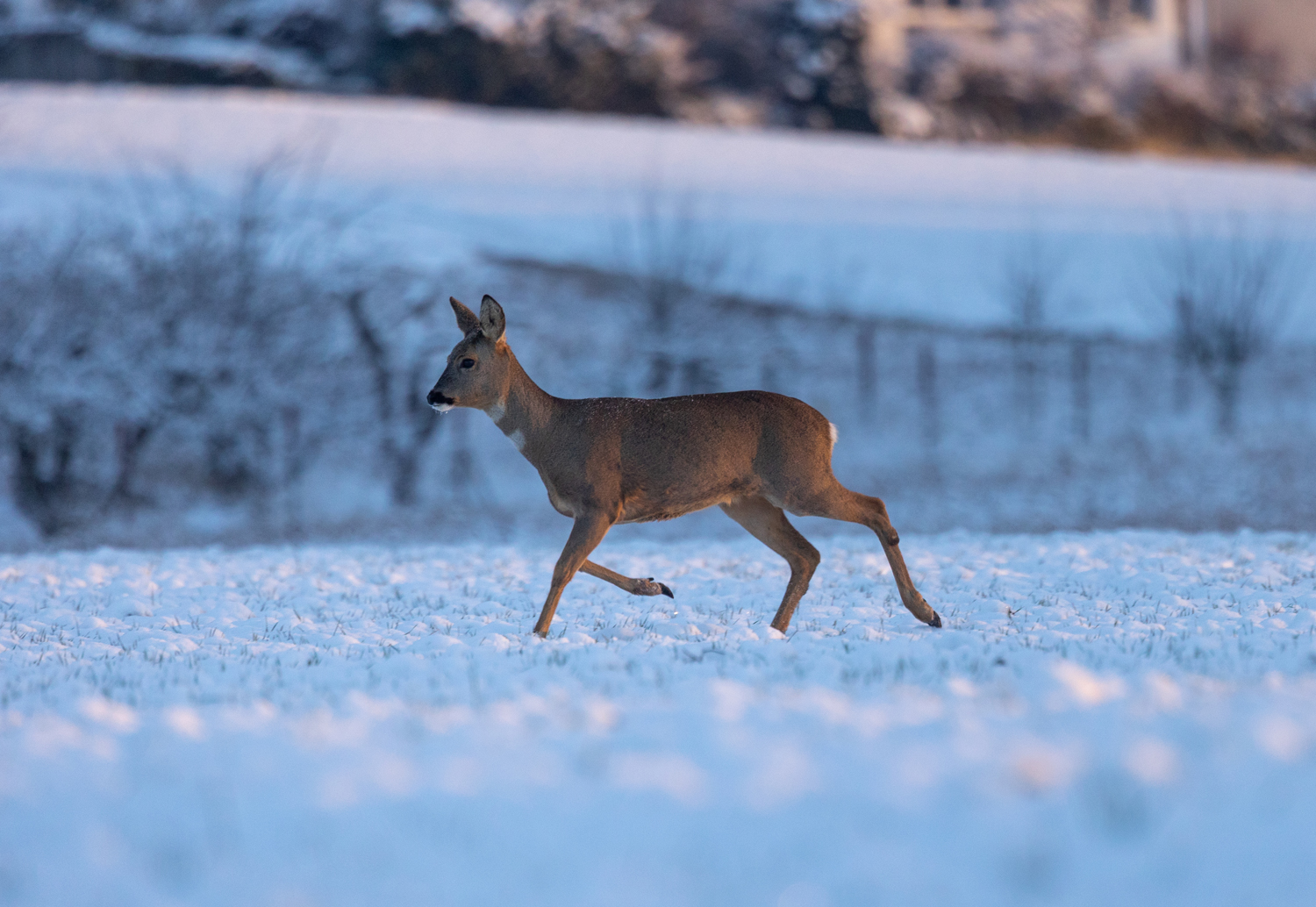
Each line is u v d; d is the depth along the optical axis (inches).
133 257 4261.8
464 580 1865.2
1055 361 5644.7
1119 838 550.6
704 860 538.6
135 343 4114.2
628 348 5305.1
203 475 4313.5
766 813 586.6
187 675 1105.4
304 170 7209.6
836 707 796.0
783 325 5812.0
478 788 638.5
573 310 5575.8
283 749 727.7
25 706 952.9
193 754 729.6
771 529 1374.3
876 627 1366.9
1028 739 691.4
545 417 1298.0
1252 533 2285.9
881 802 593.3
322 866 551.2
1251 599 1492.4
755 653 1123.9
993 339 5871.1
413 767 682.2
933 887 506.3
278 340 4372.5
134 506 4114.2
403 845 569.6
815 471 1312.7
